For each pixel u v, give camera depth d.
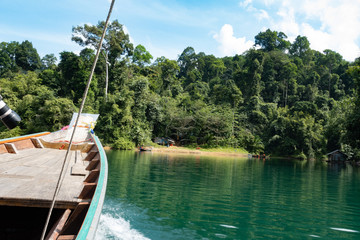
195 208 7.03
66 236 2.55
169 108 39.66
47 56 73.19
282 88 60.88
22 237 3.58
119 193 8.20
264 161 29.06
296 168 21.66
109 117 30.83
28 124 28.31
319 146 40.44
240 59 85.94
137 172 12.65
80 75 34.56
